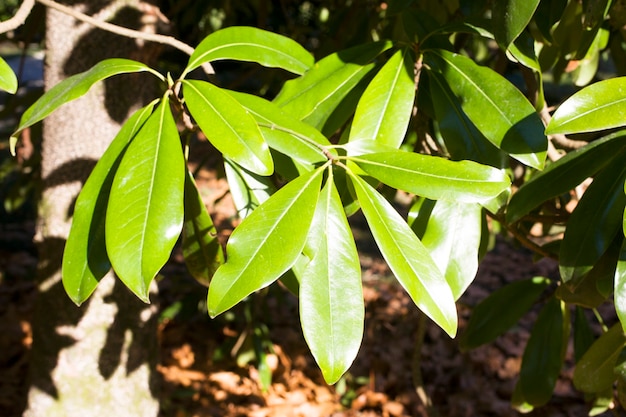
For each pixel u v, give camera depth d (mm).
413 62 1031
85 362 1869
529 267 4730
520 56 1020
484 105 991
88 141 1727
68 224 1776
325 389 3297
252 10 3041
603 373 1129
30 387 1915
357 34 1796
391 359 3514
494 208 1051
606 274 1034
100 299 1854
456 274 1034
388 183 862
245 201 1006
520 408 1367
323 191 855
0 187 5023
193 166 6172
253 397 3150
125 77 1698
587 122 876
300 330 3770
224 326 3635
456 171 857
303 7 3375
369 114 988
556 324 1293
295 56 1043
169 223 842
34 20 1936
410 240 849
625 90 885
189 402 3084
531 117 971
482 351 3590
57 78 1663
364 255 4699
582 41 1181
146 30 1610
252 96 956
